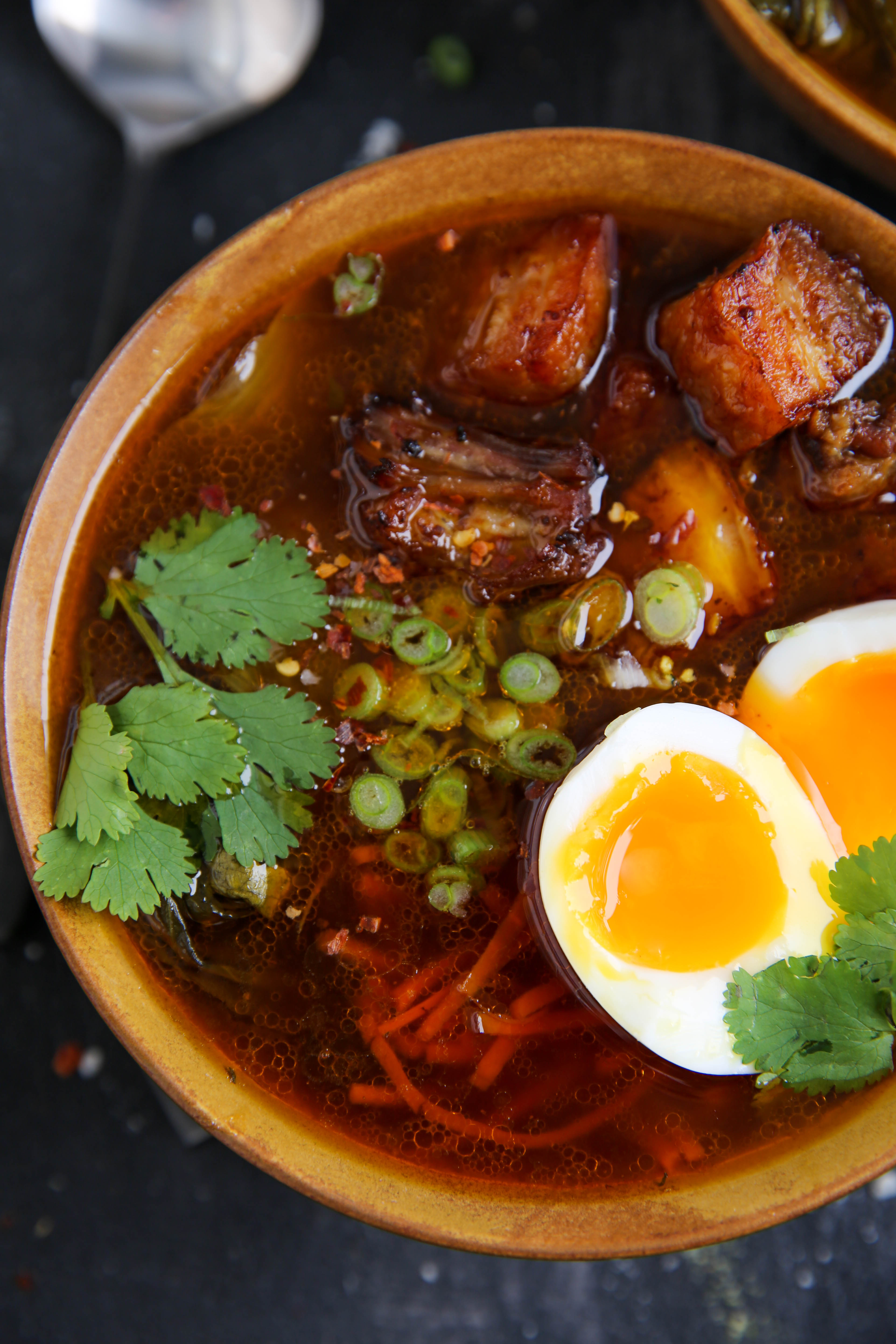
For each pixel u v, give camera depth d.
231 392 0.31
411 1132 0.30
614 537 0.31
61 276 0.36
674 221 0.31
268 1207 0.35
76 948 0.29
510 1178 0.30
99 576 0.31
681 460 0.31
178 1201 0.35
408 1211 0.29
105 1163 0.35
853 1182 0.29
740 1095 0.30
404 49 0.36
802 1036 0.29
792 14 0.34
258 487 0.31
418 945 0.31
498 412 0.31
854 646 0.30
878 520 0.31
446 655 0.30
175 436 0.31
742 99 0.36
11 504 0.36
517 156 0.30
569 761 0.30
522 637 0.31
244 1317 0.35
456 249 0.31
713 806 0.30
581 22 0.36
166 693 0.30
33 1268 0.35
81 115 0.36
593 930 0.30
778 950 0.30
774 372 0.30
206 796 0.30
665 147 0.30
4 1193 0.35
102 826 0.29
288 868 0.30
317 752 0.30
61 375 0.36
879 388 0.31
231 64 0.36
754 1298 0.35
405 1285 0.35
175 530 0.31
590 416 0.31
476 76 0.36
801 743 0.31
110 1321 0.35
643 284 0.31
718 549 0.31
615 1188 0.30
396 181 0.30
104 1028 0.35
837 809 0.31
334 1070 0.30
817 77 0.32
